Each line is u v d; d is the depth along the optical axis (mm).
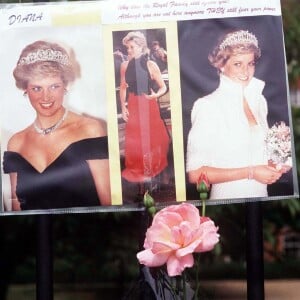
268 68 4191
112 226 9383
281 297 13211
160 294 4086
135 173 4176
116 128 4191
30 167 4215
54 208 4203
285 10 8367
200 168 4152
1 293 10148
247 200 4152
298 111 8812
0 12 4242
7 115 4219
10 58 4227
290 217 10305
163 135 4172
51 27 4227
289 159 4164
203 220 3658
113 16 4215
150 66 4199
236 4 4215
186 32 4203
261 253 4371
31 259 10883
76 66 4219
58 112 4215
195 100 4180
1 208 4215
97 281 12305
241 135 4160
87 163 4195
